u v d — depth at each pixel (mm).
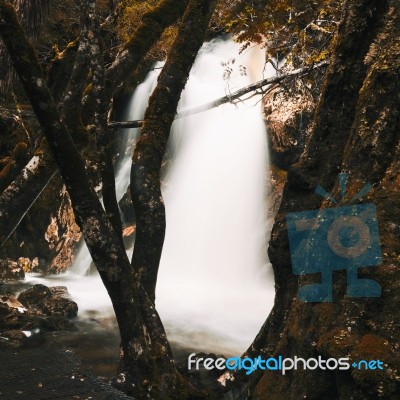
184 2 16078
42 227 41875
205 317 27922
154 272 13344
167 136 14094
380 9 10469
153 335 12273
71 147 10602
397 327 8312
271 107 37281
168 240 42125
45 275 40031
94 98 12602
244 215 39969
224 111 42656
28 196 14688
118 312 11516
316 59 17906
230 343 23203
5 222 14508
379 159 9484
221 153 42062
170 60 14289
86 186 10945
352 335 8547
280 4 20188
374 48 10367
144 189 13391
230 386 12875
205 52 45844
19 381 11133
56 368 12062
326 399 9078
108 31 31094
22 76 10047
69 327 23047
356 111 10156
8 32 9914
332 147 10922
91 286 35875
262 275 37688
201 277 39375
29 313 24250
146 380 11633
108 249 11133
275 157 39000
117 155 45219
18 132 37594
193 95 44438
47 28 41875
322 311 9273
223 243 40250
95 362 18672
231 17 21438
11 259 38844
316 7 21234
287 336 10180
